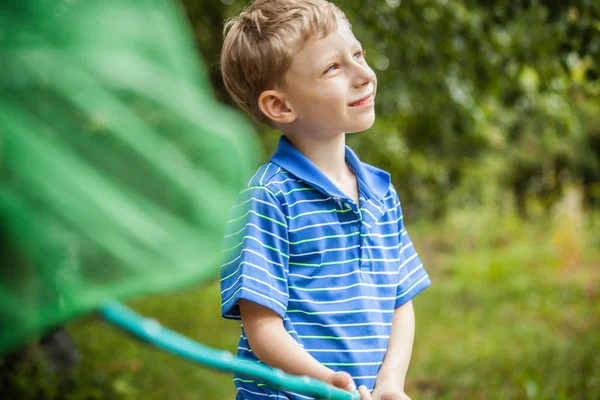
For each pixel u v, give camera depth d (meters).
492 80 4.66
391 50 4.79
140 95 0.61
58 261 0.59
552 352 5.36
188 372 5.23
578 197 10.80
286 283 1.61
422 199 7.23
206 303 7.71
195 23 4.66
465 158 6.39
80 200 0.59
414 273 1.87
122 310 0.80
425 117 5.43
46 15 0.62
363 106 1.69
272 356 1.55
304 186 1.68
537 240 10.89
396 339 1.77
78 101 0.60
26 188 0.59
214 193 0.61
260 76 1.72
